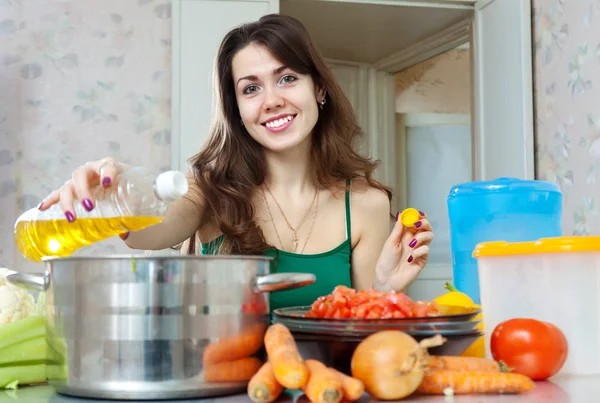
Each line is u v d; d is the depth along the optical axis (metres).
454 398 0.77
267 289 0.79
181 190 0.80
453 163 3.80
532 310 0.96
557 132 2.65
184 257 0.75
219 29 2.83
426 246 1.46
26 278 0.82
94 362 0.75
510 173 2.80
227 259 0.77
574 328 0.94
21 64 2.86
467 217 1.27
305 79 1.51
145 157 2.90
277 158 1.64
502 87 2.85
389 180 3.73
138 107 2.91
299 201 1.67
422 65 3.79
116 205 0.88
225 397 0.77
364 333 0.80
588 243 0.94
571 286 0.95
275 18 1.50
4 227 2.81
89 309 0.75
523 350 0.86
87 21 2.90
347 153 1.70
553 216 1.27
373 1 2.95
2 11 2.86
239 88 1.51
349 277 1.64
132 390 0.74
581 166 2.52
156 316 0.74
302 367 0.71
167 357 0.74
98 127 2.89
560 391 0.81
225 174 1.62
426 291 3.63
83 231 0.93
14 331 0.86
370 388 0.75
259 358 0.81
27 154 2.84
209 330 0.76
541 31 2.74
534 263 0.96
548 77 2.70
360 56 3.68
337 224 1.68
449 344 0.83
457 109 3.81
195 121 2.80
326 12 3.04
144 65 2.92
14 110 2.85
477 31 3.02
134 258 0.74
